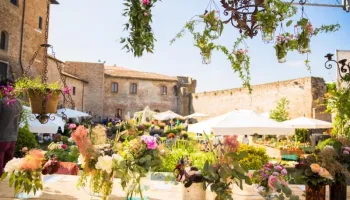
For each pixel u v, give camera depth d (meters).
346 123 5.66
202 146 7.98
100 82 37.59
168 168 5.15
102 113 37.47
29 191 2.43
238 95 31.48
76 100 34.28
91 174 2.36
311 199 2.45
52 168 2.52
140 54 2.97
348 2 3.25
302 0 2.71
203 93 37.00
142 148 2.35
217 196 2.17
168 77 42.62
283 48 2.75
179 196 2.79
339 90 5.57
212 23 2.67
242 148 7.96
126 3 2.90
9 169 2.40
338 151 2.53
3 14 19.55
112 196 2.71
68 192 2.79
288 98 25.23
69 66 37.00
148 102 41.19
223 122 8.24
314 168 2.35
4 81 3.82
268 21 2.60
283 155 12.10
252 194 2.89
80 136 2.34
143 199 2.47
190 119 37.53
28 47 22.03
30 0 22.17
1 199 2.53
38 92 3.47
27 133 7.92
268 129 8.02
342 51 6.22
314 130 19.95
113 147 2.48
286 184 2.34
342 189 2.48
